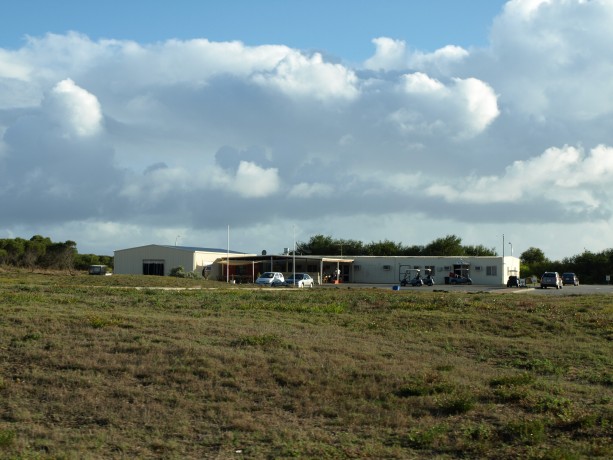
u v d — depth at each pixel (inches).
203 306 1071.0
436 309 1131.3
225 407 475.5
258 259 2888.8
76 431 424.8
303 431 427.2
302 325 873.5
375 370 588.1
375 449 392.2
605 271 3949.3
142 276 2121.1
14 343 635.5
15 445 386.9
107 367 561.0
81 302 1031.6
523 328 939.3
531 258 5098.4
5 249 3275.1
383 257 3184.1
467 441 406.0
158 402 486.3
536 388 558.9
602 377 632.4
